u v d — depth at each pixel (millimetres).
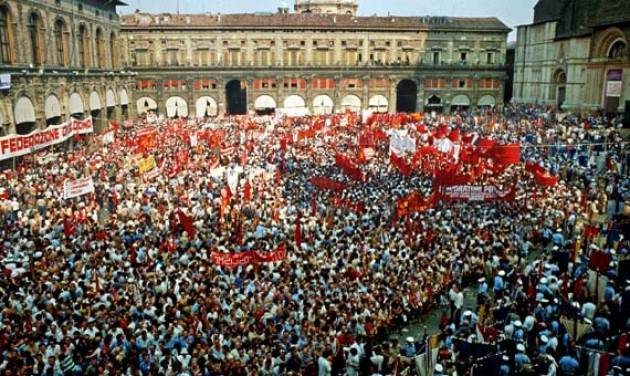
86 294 21234
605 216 34094
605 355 16469
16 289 21406
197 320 18984
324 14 98438
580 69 71188
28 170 42000
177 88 92000
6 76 47375
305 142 57625
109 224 31062
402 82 105500
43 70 55969
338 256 25562
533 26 84062
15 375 15875
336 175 42969
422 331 22812
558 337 18938
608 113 63156
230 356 17000
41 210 33688
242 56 93188
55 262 24219
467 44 95562
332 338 18531
